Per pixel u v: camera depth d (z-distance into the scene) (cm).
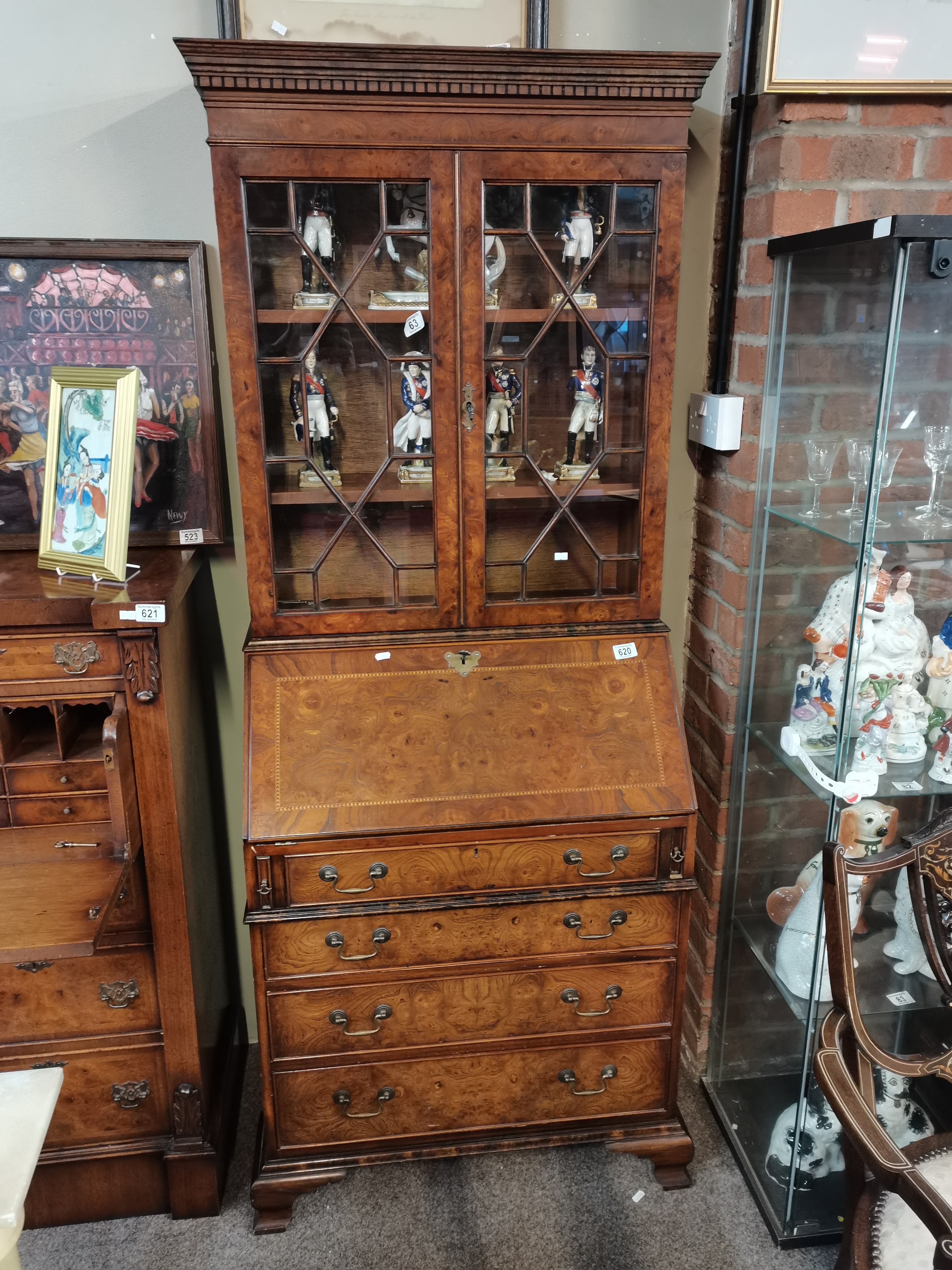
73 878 138
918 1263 123
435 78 136
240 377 147
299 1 156
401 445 156
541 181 145
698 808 205
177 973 161
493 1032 169
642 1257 166
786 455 162
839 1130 165
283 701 160
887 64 152
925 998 167
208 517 180
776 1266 164
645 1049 174
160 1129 171
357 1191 180
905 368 133
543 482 160
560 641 168
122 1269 164
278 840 152
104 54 161
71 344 171
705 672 198
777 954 172
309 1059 165
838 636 147
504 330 153
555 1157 188
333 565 161
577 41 172
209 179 169
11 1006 160
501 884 161
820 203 159
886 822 157
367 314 149
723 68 175
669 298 154
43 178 166
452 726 161
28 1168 91
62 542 156
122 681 147
